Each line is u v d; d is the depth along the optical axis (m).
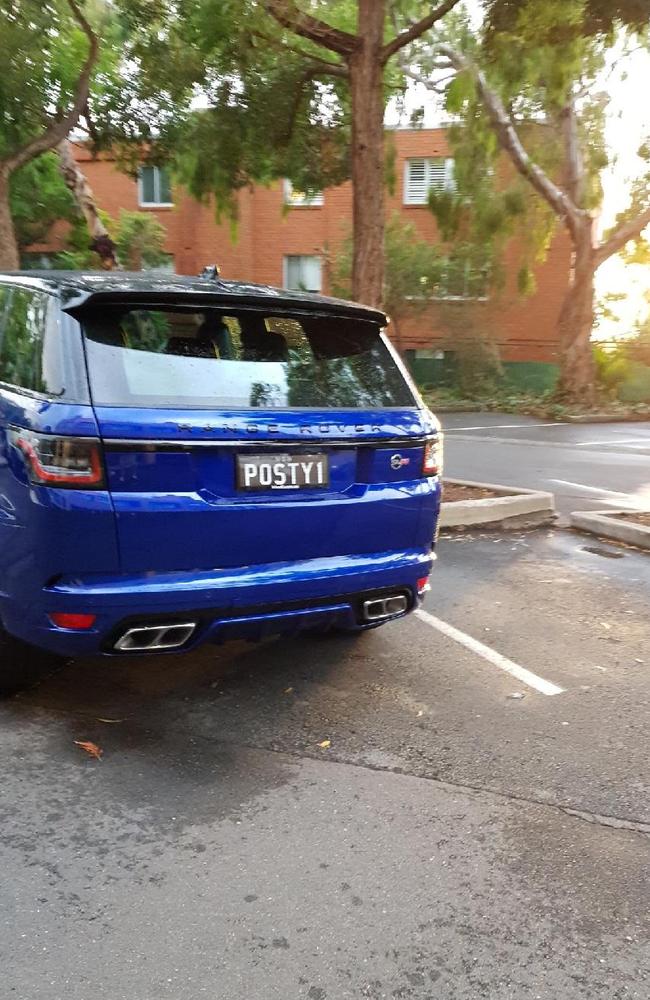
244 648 4.85
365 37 8.77
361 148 8.98
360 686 4.34
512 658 4.78
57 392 3.28
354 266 9.25
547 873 2.85
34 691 4.17
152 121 15.86
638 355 25.55
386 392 4.07
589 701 4.21
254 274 28.08
